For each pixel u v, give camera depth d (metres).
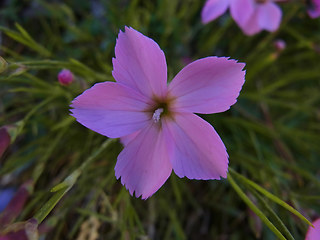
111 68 0.07
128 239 0.06
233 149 0.07
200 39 0.09
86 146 0.07
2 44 0.08
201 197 0.08
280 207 0.06
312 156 0.08
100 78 0.06
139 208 0.07
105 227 0.07
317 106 0.09
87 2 0.09
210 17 0.07
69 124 0.07
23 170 0.08
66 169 0.07
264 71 0.09
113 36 0.08
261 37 0.09
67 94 0.06
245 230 0.08
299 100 0.09
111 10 0.08
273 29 0.07
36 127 0.07
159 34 0.08
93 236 0.07
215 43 0.09
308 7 0.07
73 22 0.08
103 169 0.07
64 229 0.07
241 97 0.08
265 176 0.06
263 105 0.08
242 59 0.09
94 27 0.08
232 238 0.08
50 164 0.08
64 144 0.08
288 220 0.06
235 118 0.08
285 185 0.06
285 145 0.08
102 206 0.07
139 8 0.09
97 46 0.08
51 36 0.08
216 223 0.08
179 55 0.09
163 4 0.08
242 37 0.09
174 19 0.08
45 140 0.07
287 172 0.08
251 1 0.07
